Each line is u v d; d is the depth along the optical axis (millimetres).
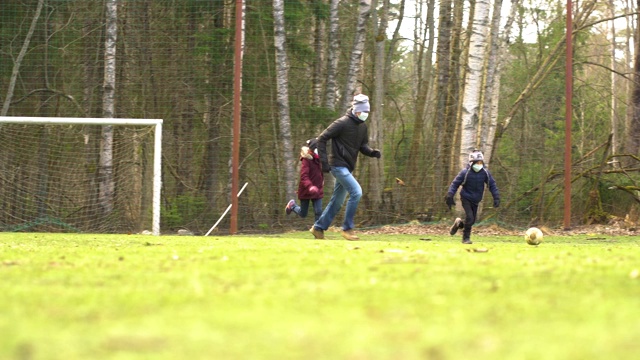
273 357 5828
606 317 7672
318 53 47688
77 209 42438
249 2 46750
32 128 44562
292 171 41875
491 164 44562
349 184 26234
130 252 16984
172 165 43969
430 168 42906
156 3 45938
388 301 8742
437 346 6184
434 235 35531
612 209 41781
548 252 17438
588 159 42781
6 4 46719
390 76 55125
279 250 17516
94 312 8117
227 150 44344
